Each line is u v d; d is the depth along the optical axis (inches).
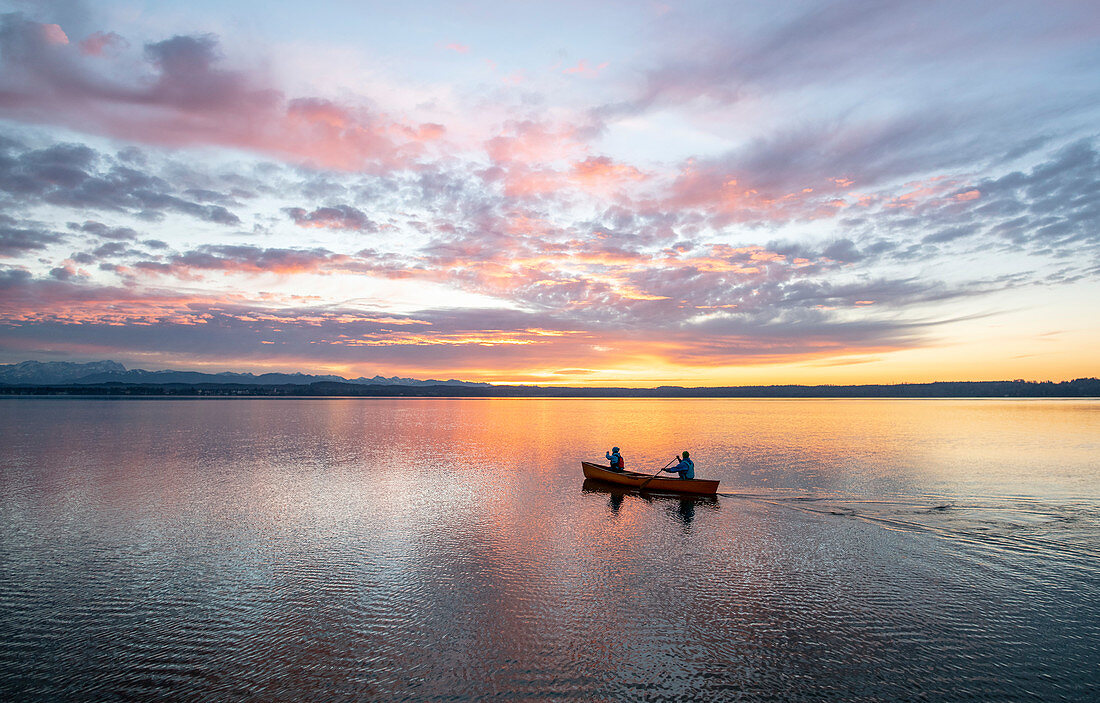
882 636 509.0
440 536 808.9
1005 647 491.5
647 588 617.6
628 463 1584.6
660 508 993.5
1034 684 437.4
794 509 987.9
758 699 417.1
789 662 466.3
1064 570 673.0
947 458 1638.8
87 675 442.6
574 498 1072.8
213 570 664.4
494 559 710.5
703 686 431.8
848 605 574.2
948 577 650.8
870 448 1916.8
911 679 442.9
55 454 1632.6
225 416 3710.6
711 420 3959.2
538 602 578.6
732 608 566.3
